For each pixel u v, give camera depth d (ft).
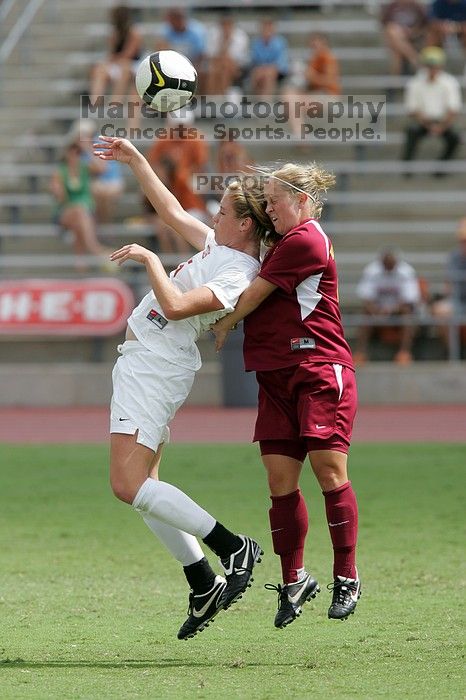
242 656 67.46
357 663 65.00
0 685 59.98
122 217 253.85
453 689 58.23
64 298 222.28
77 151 238.68
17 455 163.53
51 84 281.95
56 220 240.53
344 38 282.15
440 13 270.05
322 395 68.69
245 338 70.79
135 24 284.20
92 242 238.27
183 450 165.68
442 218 250.57
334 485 69.46
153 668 64.39
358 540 104.47
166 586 88.12
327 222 252.21
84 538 107.76
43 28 293.23
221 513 117.19
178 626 75.77
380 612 78.48
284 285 68.28
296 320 68.90
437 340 225.97
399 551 99.35
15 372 225.56
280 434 69.87
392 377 218.79
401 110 265.34
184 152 218.79
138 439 67.51
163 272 67.31
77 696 57.47
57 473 147.43
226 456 159.22
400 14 270.26
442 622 74.95
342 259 242.78
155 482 67.51
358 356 223.10
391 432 184.03
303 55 276.00
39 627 75.25
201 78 250.98
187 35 255.50
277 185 69.67
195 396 220.84
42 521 116.37
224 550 68.13
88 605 81.92
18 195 263.90
